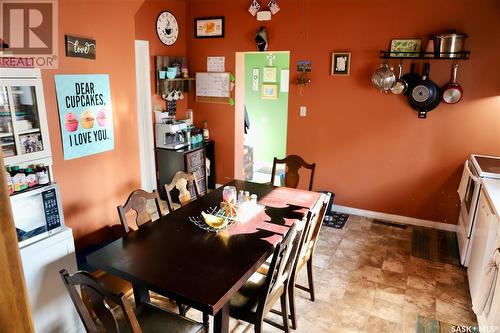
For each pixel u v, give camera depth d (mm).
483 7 3531
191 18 4930
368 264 3369
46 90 2543
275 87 6141
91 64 2852
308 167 3471
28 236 2119
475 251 2916
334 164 4523
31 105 2205
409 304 2809
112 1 2969
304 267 3318
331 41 4211
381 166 4293
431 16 3736
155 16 4449
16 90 2135
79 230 2953
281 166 6312
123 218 2328
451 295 2922
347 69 4188
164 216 2566
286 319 2391
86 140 2893
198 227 2389
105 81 2990
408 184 4207
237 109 5023
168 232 2314
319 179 4645
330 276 3170
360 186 4449
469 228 3191
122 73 3156
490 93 3664
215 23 4785
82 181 2918
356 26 4059
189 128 4961
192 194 4746
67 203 2824
